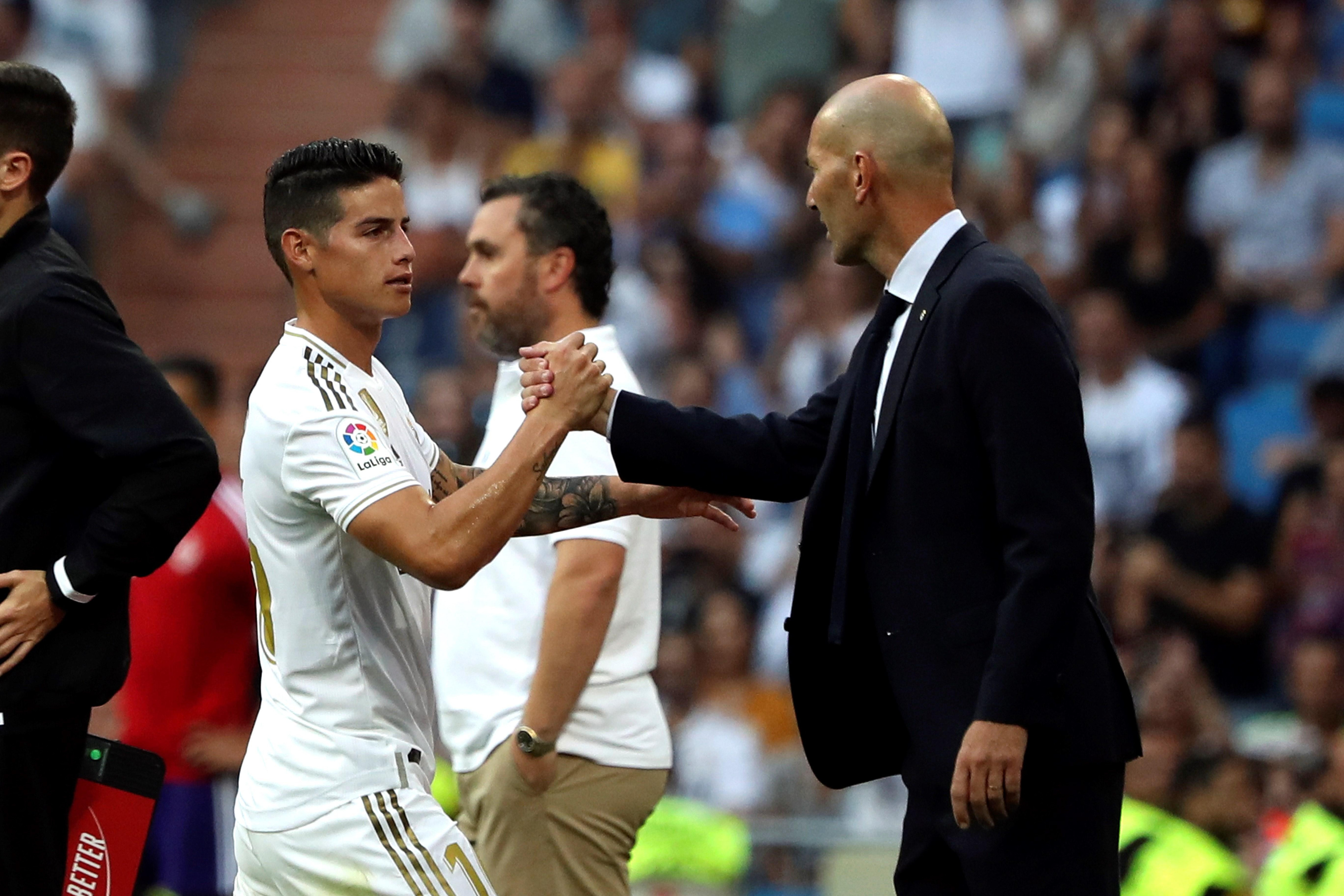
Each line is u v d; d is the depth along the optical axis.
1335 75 36.44
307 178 12.51
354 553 12.36
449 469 13.79
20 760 12.45
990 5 38.53
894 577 12.77
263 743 12.53
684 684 29.16
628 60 41.22
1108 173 34.59
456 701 15.34
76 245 40.31
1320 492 28.94
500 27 42.78
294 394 12.33
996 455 12.21
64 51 41.31
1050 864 12.37
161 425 12.40
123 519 12.27
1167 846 18.45
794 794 27.66
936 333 12.63
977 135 38.44
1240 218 33.88
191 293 42.38
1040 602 11.90
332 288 12.56
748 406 34.59
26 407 12.38
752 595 30.77
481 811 15.23
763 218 37.94
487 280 15.80
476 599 15.34
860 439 13.07
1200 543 28.75
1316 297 33.12
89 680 12.62
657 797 15.48
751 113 40.72
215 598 19.77
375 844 12.13
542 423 12.58
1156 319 33.25
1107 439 31.36
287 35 47.03
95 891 13.05
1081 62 36.78
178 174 44.34
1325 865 18.05
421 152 39.06
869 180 13.01
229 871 20.09
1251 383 32.88
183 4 46.78
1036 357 12.20
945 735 12.46
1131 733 12.92
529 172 36.81
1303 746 24.09
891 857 22.70
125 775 13.16
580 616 14.52
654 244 36.84
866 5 40.09
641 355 35.66
